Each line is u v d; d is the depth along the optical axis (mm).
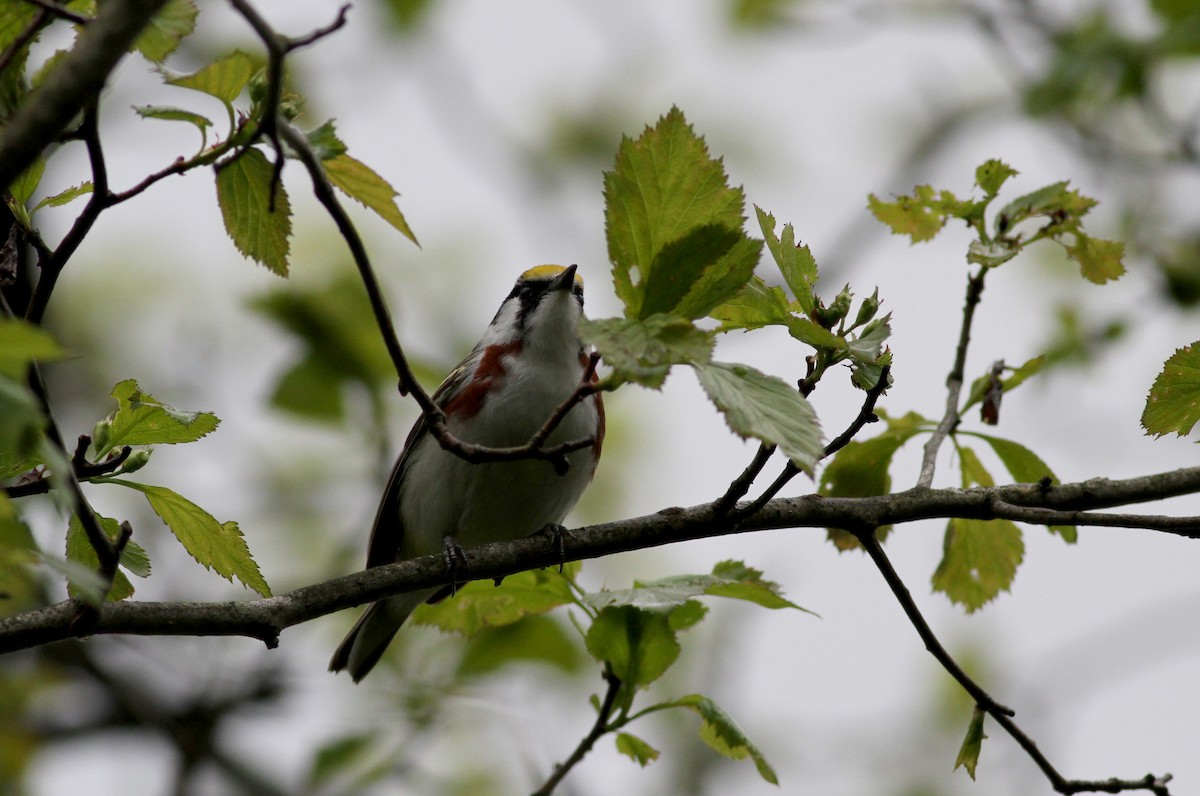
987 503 7977
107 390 16109
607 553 8281
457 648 12820
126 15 4754
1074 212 8312
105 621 6645
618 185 6117
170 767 13812
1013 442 8578
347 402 14141
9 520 5930
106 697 14789
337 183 6414
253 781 14742
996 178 8305
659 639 8094
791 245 6844
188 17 5516
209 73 5836
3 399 4332
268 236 6402
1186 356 7383
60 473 4723
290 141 5715
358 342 13914
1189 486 8039
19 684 13492
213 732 13914
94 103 5559
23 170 4773
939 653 7789
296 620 7426
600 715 8227
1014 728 7672
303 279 14875
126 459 6648
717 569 8406
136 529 13906
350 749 11773
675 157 6109
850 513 7969
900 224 8539
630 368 5660
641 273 6137
